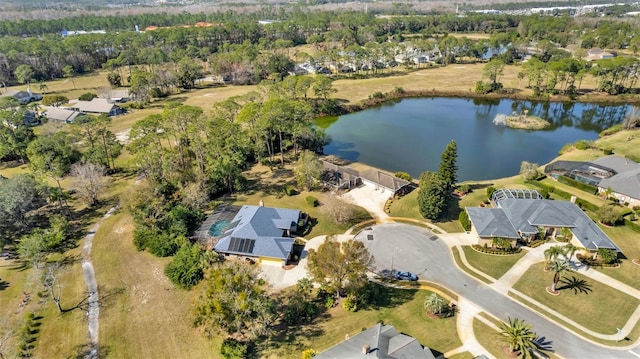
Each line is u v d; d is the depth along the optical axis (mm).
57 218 72438
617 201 78125
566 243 67812
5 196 69250
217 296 46594
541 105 155625
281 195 85375
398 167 102250
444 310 53969
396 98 166250
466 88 172750
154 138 90125
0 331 50875
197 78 190250
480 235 67312
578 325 51406
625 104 151375
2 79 179125
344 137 123688
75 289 58562
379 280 60438
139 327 52031
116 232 72375
